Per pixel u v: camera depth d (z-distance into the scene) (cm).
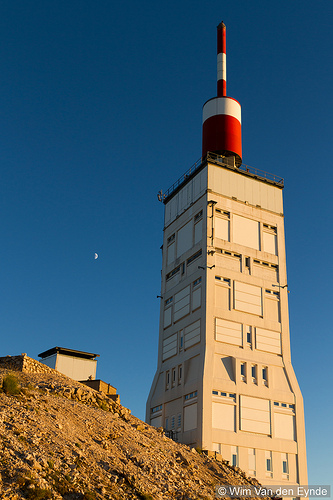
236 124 7981
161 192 8412
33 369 4872
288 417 6700
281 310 7225
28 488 2705
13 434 3186
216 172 7400
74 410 4184
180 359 6875
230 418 6259
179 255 7562
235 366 6519
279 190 7912
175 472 4097
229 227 7225
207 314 6625
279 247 7544
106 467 3406
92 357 7681
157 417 6962
